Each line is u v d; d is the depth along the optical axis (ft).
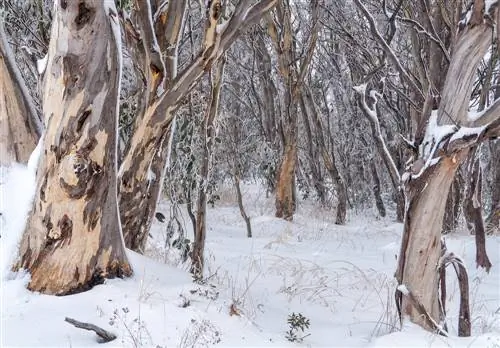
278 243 36.81
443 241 17.43
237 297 18.85
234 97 62.08
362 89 20.27
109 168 15.25
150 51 16.97
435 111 16.48
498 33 15.15
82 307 14.35
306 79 55.21
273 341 15.20
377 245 39.04
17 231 15.53
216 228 43.55
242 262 28.81
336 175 52.29
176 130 23.93
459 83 15.75
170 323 14.17
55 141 14.55
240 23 17.13
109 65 14.58
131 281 16.20
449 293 24.38
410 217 16.58
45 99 14.80
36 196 15.11
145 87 18.10
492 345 15.72
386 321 18.42
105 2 14.33
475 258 33.47
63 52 14.21
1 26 16.70
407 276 16.70
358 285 24.68
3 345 12.40
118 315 13.98
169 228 23.97
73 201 14.74
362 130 63.62
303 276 25.81
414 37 29.17
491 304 22.67
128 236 19.52
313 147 60.29
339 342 16.47
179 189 23.93
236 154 41.16
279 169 48.47
